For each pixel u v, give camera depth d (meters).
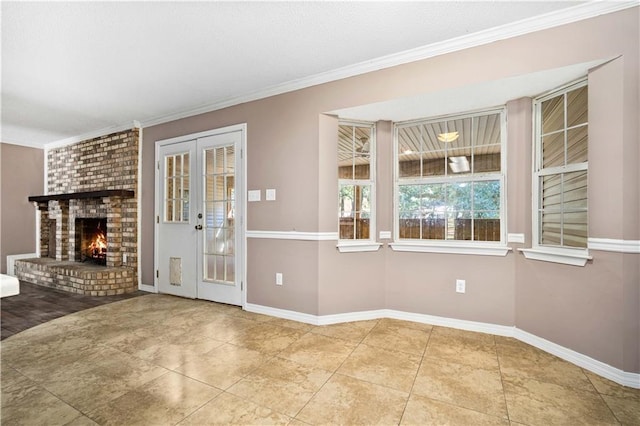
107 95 3.34
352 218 3.19
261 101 3.26
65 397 1.76
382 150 3.14
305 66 2.74
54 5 1.90
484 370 2.05
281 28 2.18
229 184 3.53
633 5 1.89
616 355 1.93
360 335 2.64
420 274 2.96
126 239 4.34
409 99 2.61
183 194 3.92
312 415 1.60
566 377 1.97
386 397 1.76
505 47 2.25
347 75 2.79
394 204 3.17
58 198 4.86
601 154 2.01
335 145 3.00
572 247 2.31
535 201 2.54
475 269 2.74
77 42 2.32
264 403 1.70
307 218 2.99
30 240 5.44
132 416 1.59
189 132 3.82
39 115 3.98
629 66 1.90
